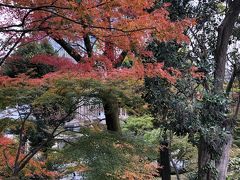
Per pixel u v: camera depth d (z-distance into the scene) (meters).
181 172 11.84
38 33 5.16
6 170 4.85
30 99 4.01
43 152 5.52
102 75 4.15
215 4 7.01
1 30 4.34
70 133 4.96
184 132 6.49
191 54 6.70
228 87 8.60
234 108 9.24
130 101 4.61
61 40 5.86
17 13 4.94
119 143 4.61
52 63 5.17
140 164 5.31
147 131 9.27
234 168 10.70
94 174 4.23
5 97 3.78
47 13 4.49
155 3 5.41
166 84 6.04
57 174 5.45
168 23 4.25
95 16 4.00
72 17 4.11
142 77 4.50
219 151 7.05
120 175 4.59
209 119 6.48
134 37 4.41
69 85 3.79
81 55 6.07
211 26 7.22
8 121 4.68
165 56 5.98
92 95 4.10
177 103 6.12
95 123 5.14
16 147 5.53
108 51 5.29
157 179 9.94
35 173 5.61
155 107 6.28
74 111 4.74
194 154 10.64
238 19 8.10
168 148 8.34
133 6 4.10
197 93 6.41
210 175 7.21
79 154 4.21
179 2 6.32
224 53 7.32
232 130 7.61
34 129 5.29
